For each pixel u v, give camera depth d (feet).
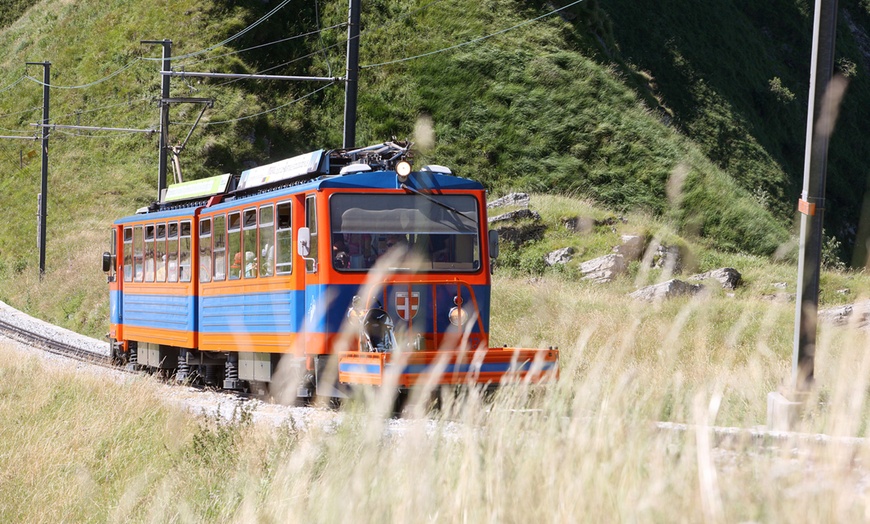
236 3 486.38
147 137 415.44
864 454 22.44
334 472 37.04
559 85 456.04
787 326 142.51
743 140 618.44
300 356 103.86
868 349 24.43
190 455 70.64
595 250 254.68
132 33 489.26
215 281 127.34
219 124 414.82
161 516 51.83
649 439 27.35
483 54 468.34
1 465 71.77
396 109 448.65
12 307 327.26
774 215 568.41
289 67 466.70
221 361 137.59
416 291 99.60
